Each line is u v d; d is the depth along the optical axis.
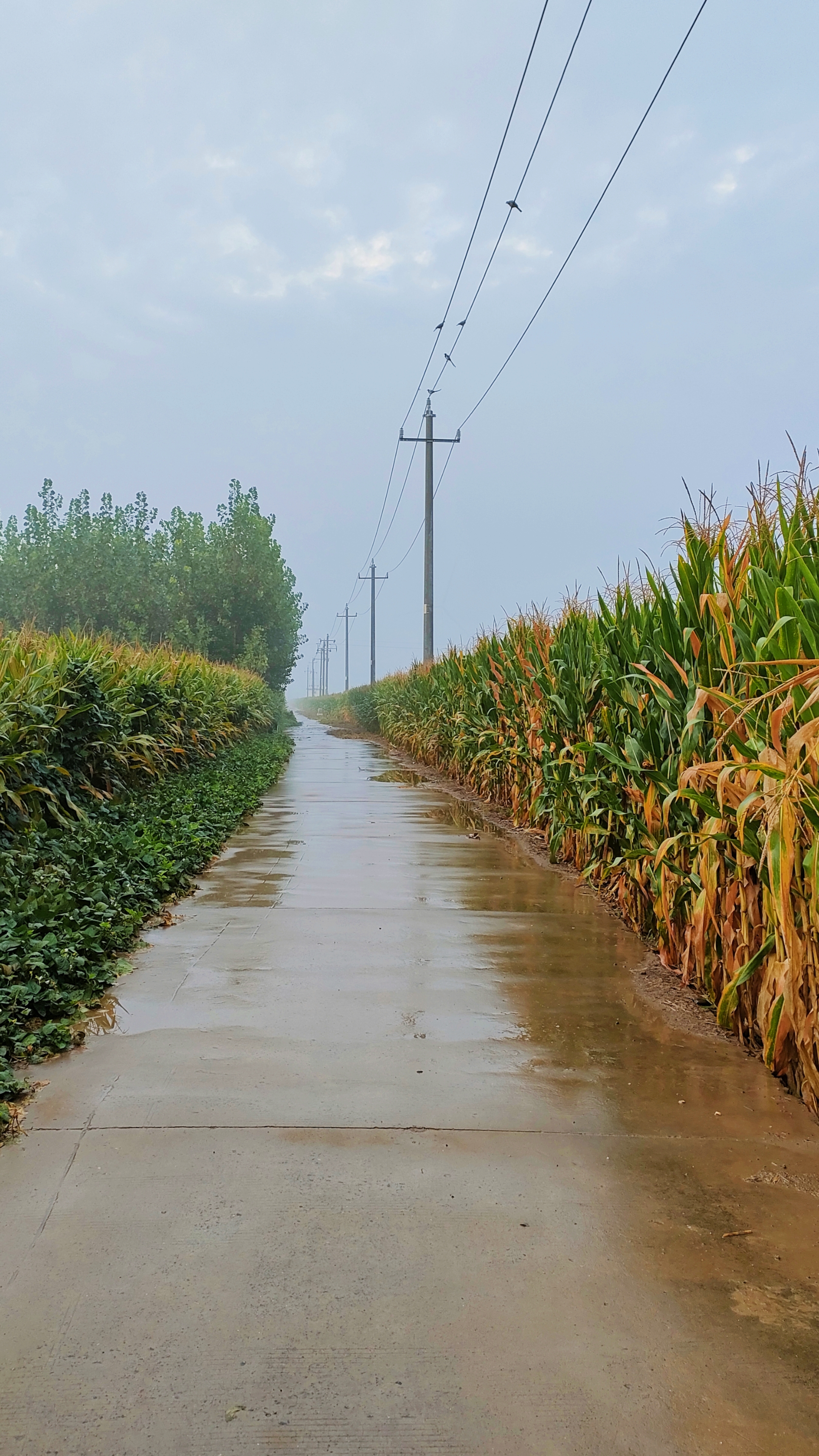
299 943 5.98
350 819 12.48
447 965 5.56
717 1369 2.25
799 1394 2.18
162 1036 4.35
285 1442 2.02
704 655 5.14
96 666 11.27
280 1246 2.72
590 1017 4.72
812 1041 3.61
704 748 5.10
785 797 3.46
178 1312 2.42
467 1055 4.19
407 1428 2.06
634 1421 2.09
